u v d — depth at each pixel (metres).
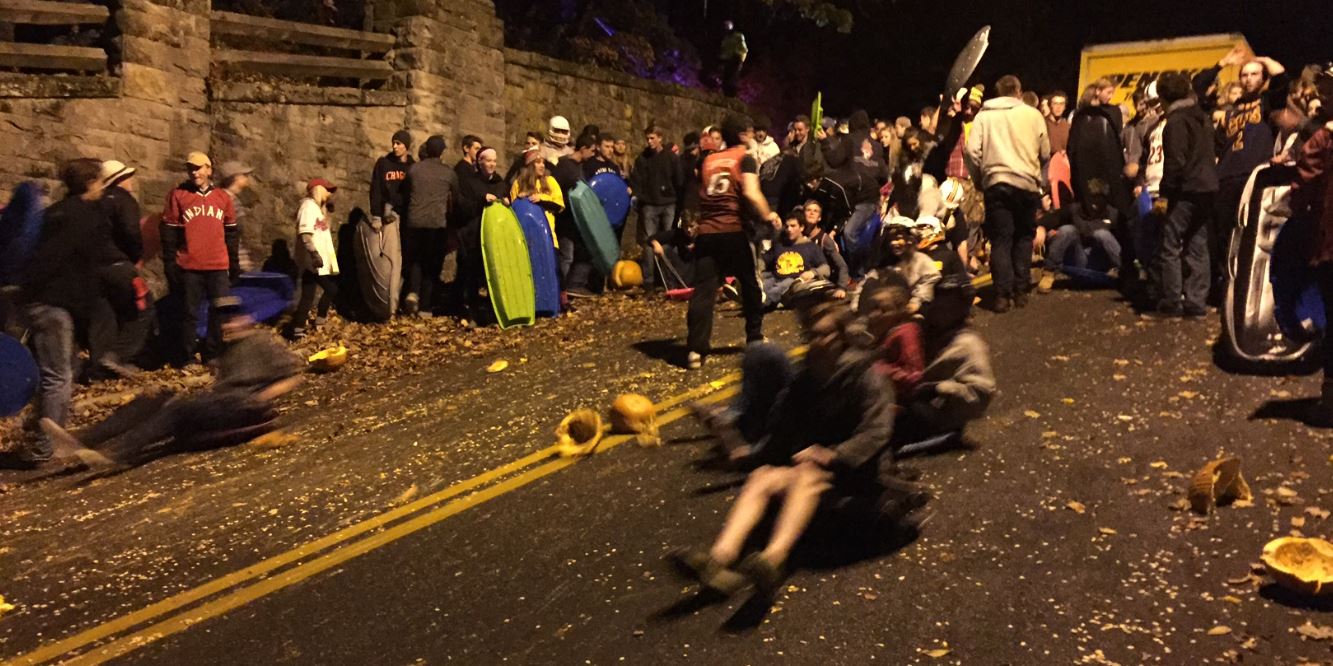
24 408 7.49
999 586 4.47
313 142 11.46
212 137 10.61
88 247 7.28
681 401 7.37
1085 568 4.58
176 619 4.65
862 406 4.50
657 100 17.38
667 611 4.44
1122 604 4.27
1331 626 4.01
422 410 7.73
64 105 9.37
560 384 8.10
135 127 9.90
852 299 7.70
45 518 6.08
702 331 8.14
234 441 7.25
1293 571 4.20
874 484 4.68
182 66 10.31
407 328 10.70
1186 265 8.28
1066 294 9.45
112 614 4.76
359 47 12.13
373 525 5.57
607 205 12.38
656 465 6.14
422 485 6.14
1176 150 7.94
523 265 10.67
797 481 4.36
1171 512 5.05
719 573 4.12
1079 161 9.25
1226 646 3.93
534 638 4.30
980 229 10.59
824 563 4.76
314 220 10.48
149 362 9.59
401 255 11.16
